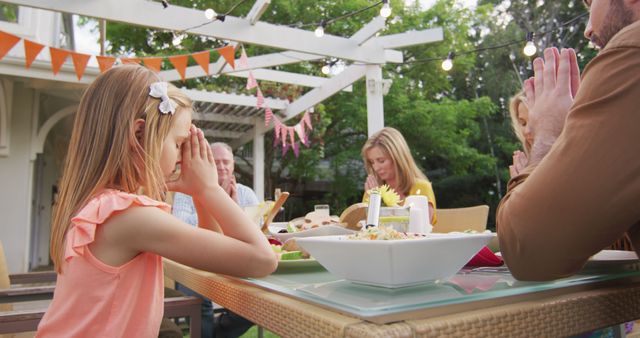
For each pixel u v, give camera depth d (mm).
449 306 407
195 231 707
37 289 1389
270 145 8867
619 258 668
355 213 1194
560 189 454
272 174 9664
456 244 489
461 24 10516
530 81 662
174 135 827
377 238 575
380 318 370
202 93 4758
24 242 4875
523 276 531
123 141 762
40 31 5547
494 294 449
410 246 464
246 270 708
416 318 387
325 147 9844
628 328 1260
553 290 485
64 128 6859
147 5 2807
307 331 429
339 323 376
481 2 13867
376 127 3566
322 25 2969
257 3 2943
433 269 498
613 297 507
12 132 4922
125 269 685
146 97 796
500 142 11562
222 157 2375
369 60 3547
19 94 4984
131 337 679
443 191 11758
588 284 524
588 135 446
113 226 682
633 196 433
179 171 887
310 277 725
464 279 575
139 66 846
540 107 618
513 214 505
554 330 446
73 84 4672
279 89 5172
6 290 1344
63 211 761
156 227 676
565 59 611
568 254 479
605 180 437
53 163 7703
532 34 2652
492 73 12625
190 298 1062
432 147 9828
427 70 10227
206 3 7957
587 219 449
